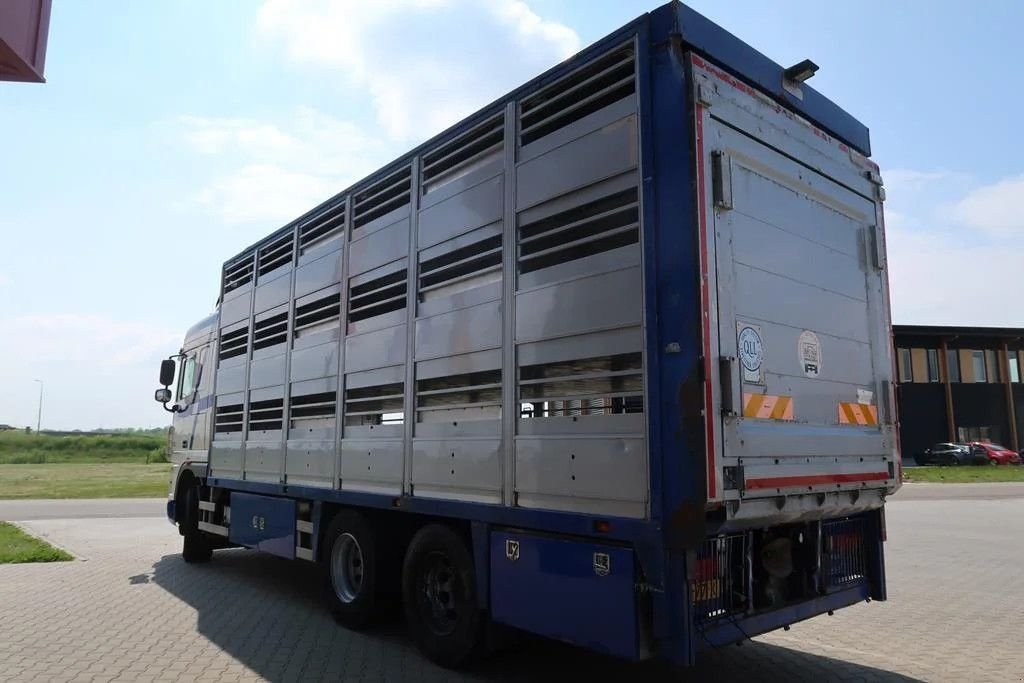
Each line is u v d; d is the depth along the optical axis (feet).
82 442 180.24
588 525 13.29
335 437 21.49
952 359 130.41
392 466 18.85
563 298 14.38
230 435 28.58
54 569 30.53
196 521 31.53
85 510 57.52
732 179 13.48
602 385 13.42
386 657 18.06
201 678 16.39
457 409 16.90
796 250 15.14
